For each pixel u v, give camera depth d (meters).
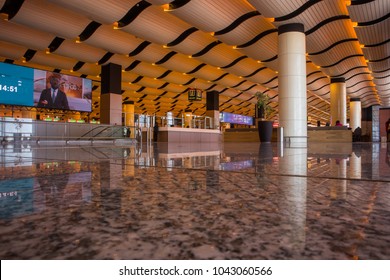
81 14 11.52
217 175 1.64
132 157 3.33
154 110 44.34
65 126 14.41
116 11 11.55
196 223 0.69
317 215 0.76
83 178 1.51
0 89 15.88
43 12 12.02
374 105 43.31
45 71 18.00
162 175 1.63
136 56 17.80
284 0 11.00
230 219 0.72
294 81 12.60
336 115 23.75
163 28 14.16
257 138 18.02
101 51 17.66
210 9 12.18
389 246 0.53
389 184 1.31
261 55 18.11
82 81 19.92
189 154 4.02
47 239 0.57
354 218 0.73
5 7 11.89
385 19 12.62
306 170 1.89
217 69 23.16
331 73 22.83
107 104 18.66
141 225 0.67
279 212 0.79
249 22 14.16
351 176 1.58
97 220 0.72
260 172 1.78
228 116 42.25
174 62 19.94
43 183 1.34
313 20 12.99
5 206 0.88
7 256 0.48
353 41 16.92
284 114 12.67
